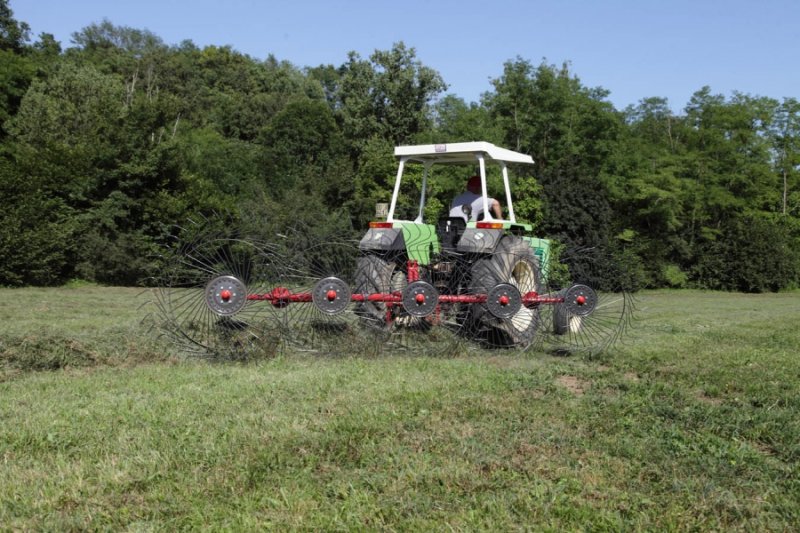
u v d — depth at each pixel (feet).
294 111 133.80
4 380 18.49
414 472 11.74
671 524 10.19
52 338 22.03
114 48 243.40
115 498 10.60
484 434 13.91
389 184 88.84
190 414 14.82
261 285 22.11
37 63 134.62
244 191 91.91
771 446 14.03
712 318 40.68
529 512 10.46
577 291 24.07
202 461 12.07
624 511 10.69
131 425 14.01
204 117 179.42
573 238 71.56
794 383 19.62
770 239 96.78
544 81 87.51
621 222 93.86
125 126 72.02
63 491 10.77
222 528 9.68
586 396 17.31
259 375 18.78
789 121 114.62
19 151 80.79
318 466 12.12
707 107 101.71
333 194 92.12
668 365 22.26
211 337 22.68
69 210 67.56
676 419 15.58
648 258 92.58
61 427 13.74
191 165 88.99
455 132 82.69
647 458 12.89
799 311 49.44
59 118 100.83
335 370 19.54
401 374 19.20
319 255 22.99
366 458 12.34
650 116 115.34
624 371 21.40
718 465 12.59
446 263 24.56
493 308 23.03
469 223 26.14
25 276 62.95
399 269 24.27
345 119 133.59
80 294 49.65
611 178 89.56
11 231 61.21
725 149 97.35
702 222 102.27
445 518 10.18
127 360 21.12
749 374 20.74
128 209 69.97
